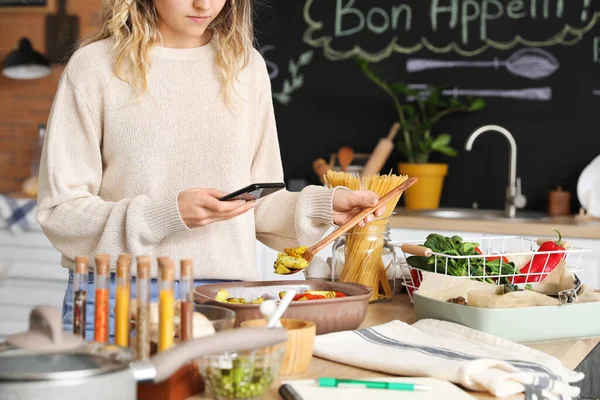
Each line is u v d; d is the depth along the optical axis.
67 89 1.72
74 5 4.42
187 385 1.16
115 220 1.60
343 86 4.16
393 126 4.00
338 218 1.78
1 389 0.85
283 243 1.89
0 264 3.98
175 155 1.75
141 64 1.72
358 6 4.12
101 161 1.77
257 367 1.12
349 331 1.49
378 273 1.93
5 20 4.51
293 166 4.26
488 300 1.54
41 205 1.69
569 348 1.51
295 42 4.21
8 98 4.50
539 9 3.85
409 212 3.78
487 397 1.19
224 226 1.78
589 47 3.79
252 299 1.66
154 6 1.75
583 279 3.23
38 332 0.97
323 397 1.13
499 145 3.95
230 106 1.79
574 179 3.85
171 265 1.14
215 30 1.81
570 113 3.83
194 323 1.19
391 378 1.23
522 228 3.33
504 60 3.92
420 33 4.04
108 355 0.94
